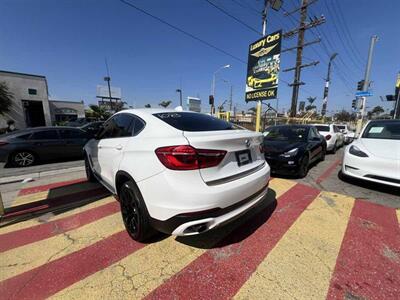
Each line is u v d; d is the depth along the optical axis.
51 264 2.20
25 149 6.74
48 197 3.95
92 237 2.67
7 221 3.06
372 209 3.51
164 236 2.68
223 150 2.21
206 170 2.08
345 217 3.22
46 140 7.16
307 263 2.23
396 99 16.88
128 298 1.81
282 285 1.95
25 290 1.88
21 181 4.99
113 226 2.93
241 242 2.58
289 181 5.02
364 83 15.89
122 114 3.23
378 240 2.63
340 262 2.24
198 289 1.90
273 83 9.09
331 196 4.07
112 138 3.14
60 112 35.28
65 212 3.34
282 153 5.11
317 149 6.61
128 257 2.31
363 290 1.89
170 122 2.56
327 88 25.42
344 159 4.75
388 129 4.79
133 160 2.39
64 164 7.07
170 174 2.01
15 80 24.25
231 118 21.34
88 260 2.26
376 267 2.17
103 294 1.84
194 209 1.97
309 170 6.18
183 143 2.02
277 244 2.55
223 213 2.16
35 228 2.88
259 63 9.66
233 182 2.27
